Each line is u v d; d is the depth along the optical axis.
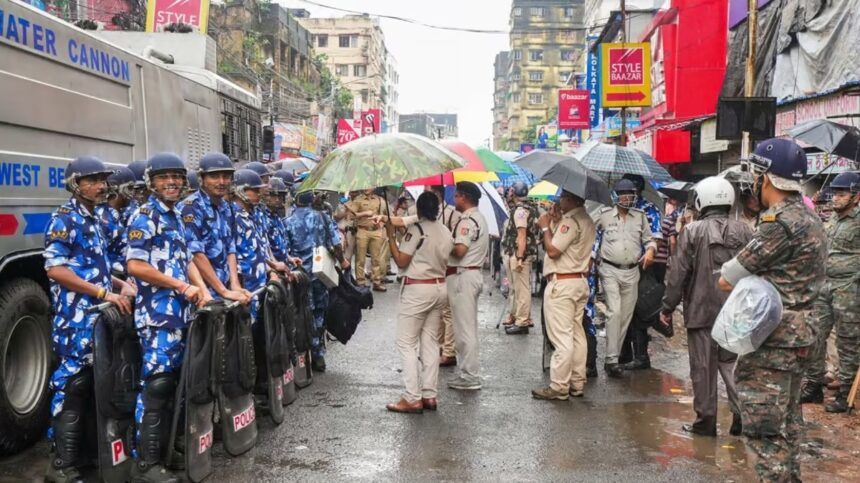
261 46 38.62
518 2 94.69
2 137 5.11
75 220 4.62
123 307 4.54
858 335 6.43
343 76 76.06
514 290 10.32
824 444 5.63
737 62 15.96
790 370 4.11
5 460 5.12
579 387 6.96
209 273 5.14
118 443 4.51
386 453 5.32
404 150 5.68
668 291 5.75
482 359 8.61
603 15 49.38
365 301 7.96
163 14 19.41
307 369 7.23
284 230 7.58
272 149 12.88
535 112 95.19
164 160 4.49
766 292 4.03
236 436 5.11
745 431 4.23
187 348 4.48
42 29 5.61
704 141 16.62
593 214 7.87
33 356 5.46
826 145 6.64
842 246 6.49
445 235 6.36
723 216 5.64
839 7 11.49
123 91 7.07
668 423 6.11
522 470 5.01
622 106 19.58
